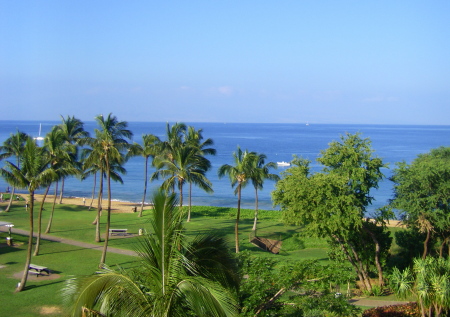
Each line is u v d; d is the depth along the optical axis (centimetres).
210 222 5469
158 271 912
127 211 6506
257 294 1370
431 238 3516
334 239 3447
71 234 4519
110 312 860
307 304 1485
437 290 1980
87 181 11625
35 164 2755
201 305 840
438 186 3186
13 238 4147
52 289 2680
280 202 3484
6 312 2289
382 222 3369
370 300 2788
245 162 4228
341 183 3077
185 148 4041
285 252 4259
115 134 3797
